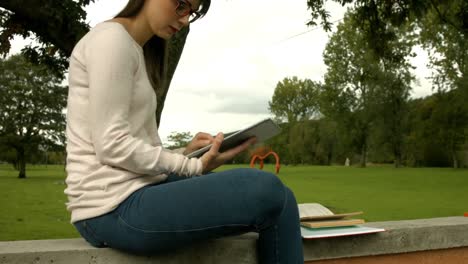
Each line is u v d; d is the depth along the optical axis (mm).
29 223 10594
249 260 1938
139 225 1550
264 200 1557
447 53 31141
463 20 9633
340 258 2176
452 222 2533
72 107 1667
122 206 1591
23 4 5070
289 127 70312
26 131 38594
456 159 44781
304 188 22094
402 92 41812
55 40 5445
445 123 39844
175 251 1809
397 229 2283
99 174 1597
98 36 1615
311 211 2297
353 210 12969
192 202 1539
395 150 47125
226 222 1558
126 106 1598
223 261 1898
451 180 28000
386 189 21422
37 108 38375
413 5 8422
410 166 50875
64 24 5246
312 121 64438
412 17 9586
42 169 70125
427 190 20906
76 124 1655
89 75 1581
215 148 1755
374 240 2225
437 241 2387
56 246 1754
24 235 8805
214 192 1551
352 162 62250
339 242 2154
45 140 38781
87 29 5301
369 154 51406
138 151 1571
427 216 11672
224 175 1593
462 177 30844
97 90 1546
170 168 1639
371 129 45844
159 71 2010
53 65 6941
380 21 9008
